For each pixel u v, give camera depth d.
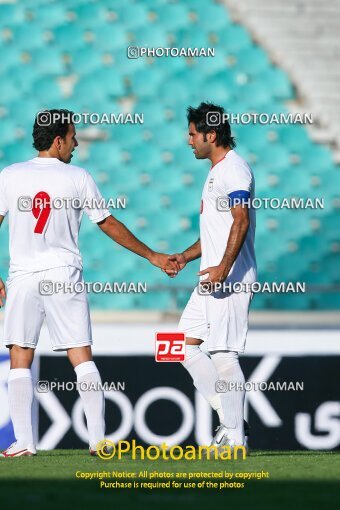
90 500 10.05
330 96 43.62
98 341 21.80
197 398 21.64
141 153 39.91
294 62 44.69
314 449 21.77
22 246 14.94
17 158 39.41
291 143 41.31
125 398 21.67
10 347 15.30
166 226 37.62
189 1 46.28
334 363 21.92
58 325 14.98
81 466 13.37
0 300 15.28
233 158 14.90
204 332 15.71
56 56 43.56
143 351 21.78
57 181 14.88
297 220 38.41
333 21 46.19
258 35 45.66
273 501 10.05
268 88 43.53
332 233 38.31
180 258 16.58
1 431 21.17
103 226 15.43
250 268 15.08
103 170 39.09
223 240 14.94
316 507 9.50
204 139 15.17
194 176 39.34
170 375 21.72
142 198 38.34
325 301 34.41
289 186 39.50
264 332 21.89
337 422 21.88
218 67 44.09
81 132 40.41
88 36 44.66
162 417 21.61
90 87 42.38
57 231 14.89
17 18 44.88
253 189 15.04
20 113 40.88
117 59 43.81
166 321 28.12
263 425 21.67
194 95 42.81
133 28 45.09
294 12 46.34
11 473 12.41
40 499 10.03
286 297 34.31
